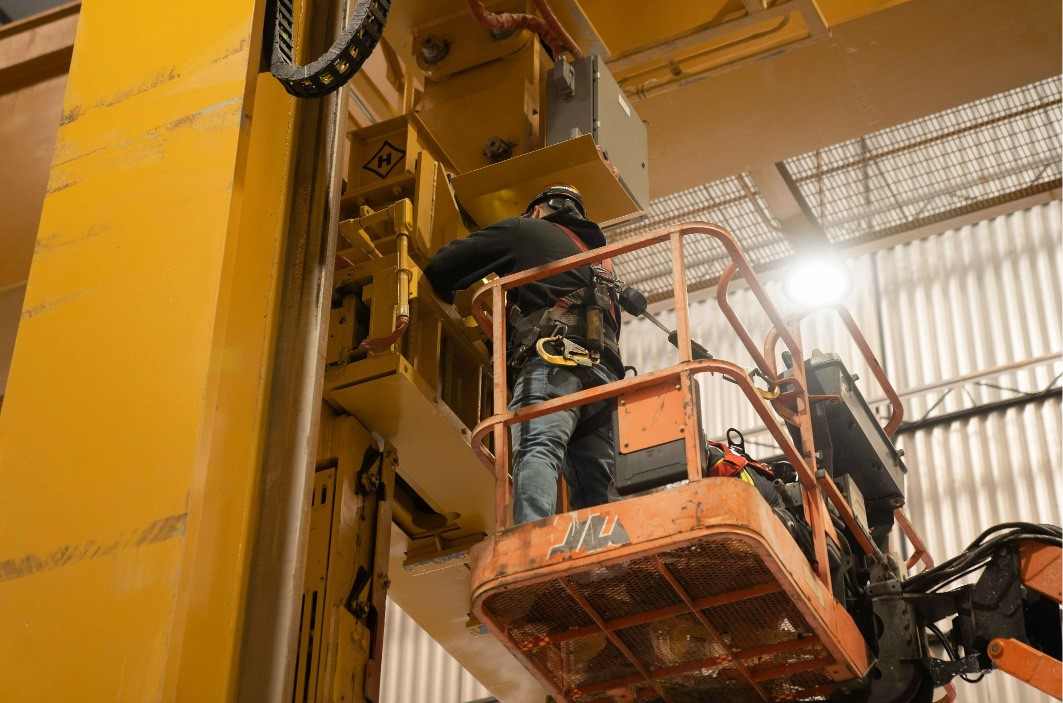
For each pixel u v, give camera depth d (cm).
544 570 516
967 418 1307
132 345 592
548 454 573
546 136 812
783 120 1011
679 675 600
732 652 579
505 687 881
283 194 655
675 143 1033
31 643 527
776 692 607
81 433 575
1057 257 1335
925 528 1267
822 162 1297
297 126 685
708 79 967
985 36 938
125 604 525
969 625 606
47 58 878
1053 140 1273
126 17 700
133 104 668
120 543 541
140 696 501
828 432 659
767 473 601
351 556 656
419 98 1028
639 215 816
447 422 688
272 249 641
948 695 657
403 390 665
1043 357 1280
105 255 624
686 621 568
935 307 1370
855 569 634
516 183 762
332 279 651
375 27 561
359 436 683
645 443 549
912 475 1301
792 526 581
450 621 825
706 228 578
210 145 637
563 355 589
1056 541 600
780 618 561
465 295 733
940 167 1307
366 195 754
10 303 884
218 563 562
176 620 518
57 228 642
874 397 1345
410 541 782
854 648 578
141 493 550
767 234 1370
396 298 682
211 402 580
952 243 1394
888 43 941
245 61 655
